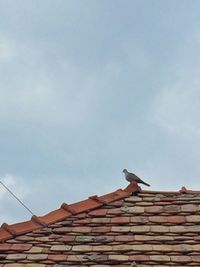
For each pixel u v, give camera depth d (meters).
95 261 6.05
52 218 6.90
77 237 6.51
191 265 5.91
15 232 6.58
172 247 6.22
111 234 6.53
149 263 5.96
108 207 7.18
